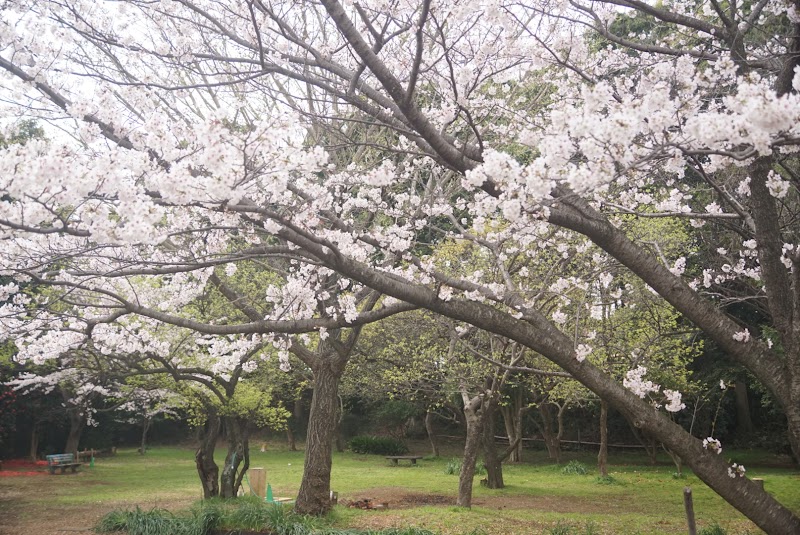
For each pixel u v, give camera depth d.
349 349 9.95
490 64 5.51
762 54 5.11
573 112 3.24
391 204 8.11
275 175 3.38
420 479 15.88
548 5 4.96
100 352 10.14
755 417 21.19
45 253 4.71
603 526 9.31
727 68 3.51
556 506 11.44
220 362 9.04
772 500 4.12
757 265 7.09
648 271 4.22
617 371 9.62
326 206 5.55
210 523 8.84
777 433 19.78
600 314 6.20
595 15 4.56
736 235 7.40
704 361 18.23
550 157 2.97
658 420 4.27
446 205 6.37
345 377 16.91
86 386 12.80
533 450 23.27
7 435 19.05
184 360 10.75
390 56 5.97
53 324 7.60
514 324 4.50
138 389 12.50
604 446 15.62
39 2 4.84
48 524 10.11
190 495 13.09
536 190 3.06
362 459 21.94
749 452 19.77
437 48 5.98
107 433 23.67
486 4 4.09
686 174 8.91
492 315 4.50
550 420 20.27
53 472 17.44
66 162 3.00
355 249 5.11
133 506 11.61
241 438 12.00
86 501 12.33
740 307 14.20
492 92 6.01
